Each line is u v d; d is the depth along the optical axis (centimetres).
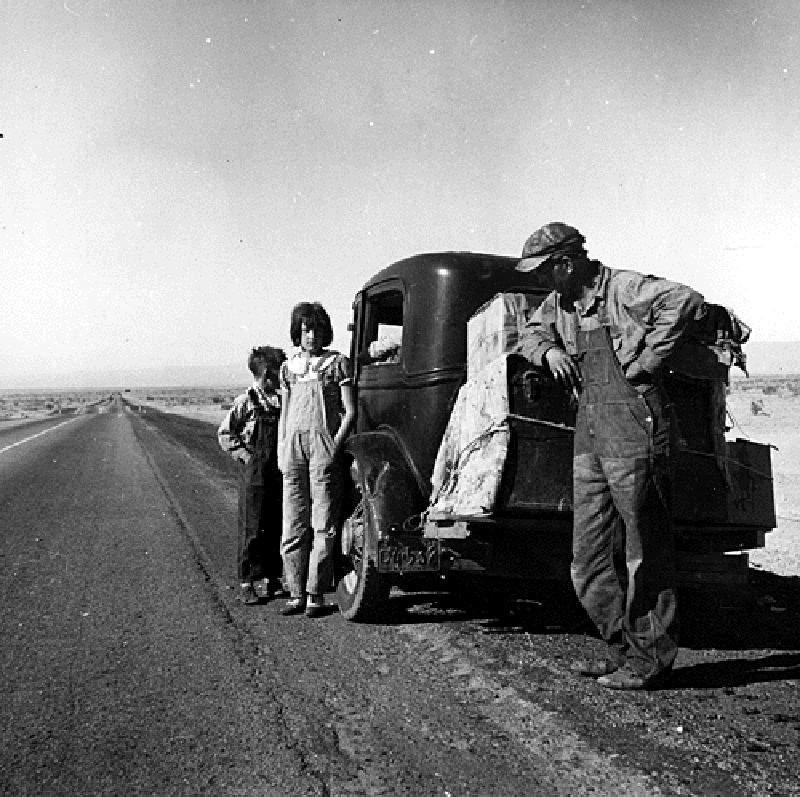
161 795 269
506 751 296
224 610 531
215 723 331
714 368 412
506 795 262
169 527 894
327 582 511
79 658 427
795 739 303
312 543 530
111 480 1417
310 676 389
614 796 259
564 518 403
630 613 359
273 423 564
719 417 430
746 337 415
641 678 358
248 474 556
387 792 266
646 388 354
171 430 3438
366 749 301
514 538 439
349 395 516
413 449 503
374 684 376
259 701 355
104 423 4391
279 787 272
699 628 475
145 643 453
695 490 414
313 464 514
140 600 560
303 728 323
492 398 402
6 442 2734
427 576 612
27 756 303
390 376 539
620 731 312
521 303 413
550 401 400
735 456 443
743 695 352
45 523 927
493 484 386
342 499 536
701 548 461
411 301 521
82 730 327
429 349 500
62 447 2383
